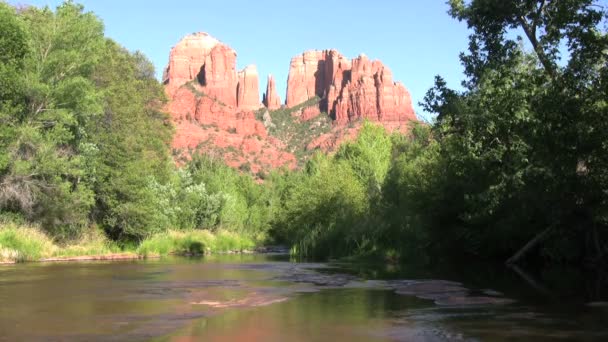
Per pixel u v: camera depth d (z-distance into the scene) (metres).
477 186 22.52
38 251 25.34
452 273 17.88
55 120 27.95
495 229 22.50
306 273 17.97
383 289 13.14
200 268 20.38
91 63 30.69
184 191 44.31
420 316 9.16
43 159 26.42
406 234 25.89
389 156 47.44
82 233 30.91
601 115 14.20
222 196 47.44
